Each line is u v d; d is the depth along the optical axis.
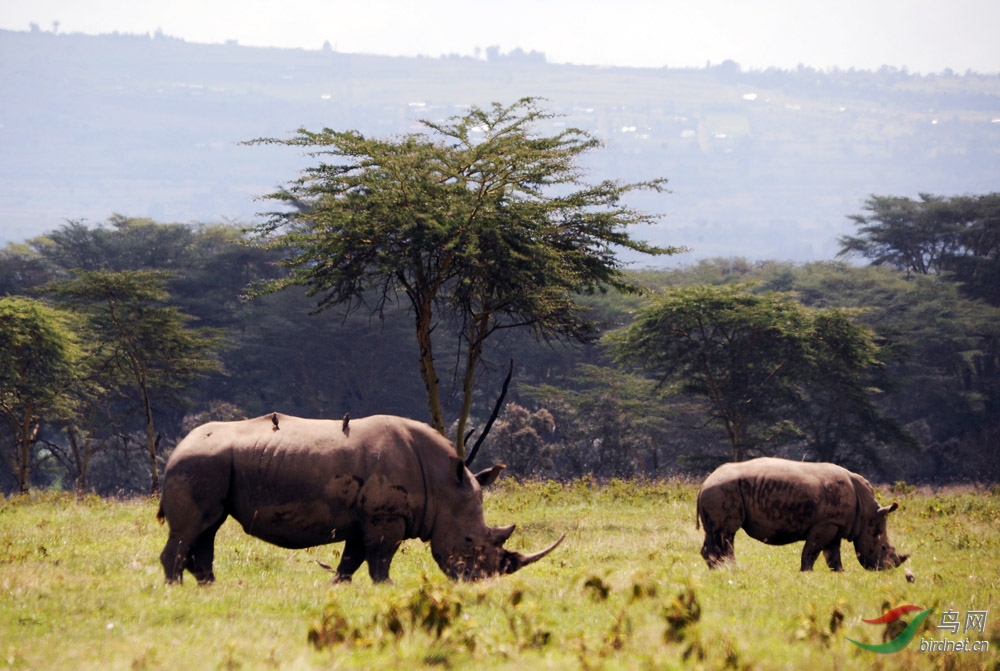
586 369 68.75
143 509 27.77
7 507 28.53
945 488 46.75
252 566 17.38
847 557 21.33
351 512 15.52
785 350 56.59
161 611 12.49
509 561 16.30
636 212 30.14
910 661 11.12
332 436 15.60
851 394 59.62
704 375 58.56
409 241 27.72
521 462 62.94
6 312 47.50
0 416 54.12
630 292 31.80
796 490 18.62
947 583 17.44
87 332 54.97
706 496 18.78
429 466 16.06
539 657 10.56
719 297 56.22
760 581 16.39
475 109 29.48
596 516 28.47
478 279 28.34
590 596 13.24
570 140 29.81
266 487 15.09
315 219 27.72
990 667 11.23
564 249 29.80
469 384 29.73
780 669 10.23
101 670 9.86
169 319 48.19
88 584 14.11
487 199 27.41
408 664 10.17
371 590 14.35
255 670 9.93
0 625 11.60
